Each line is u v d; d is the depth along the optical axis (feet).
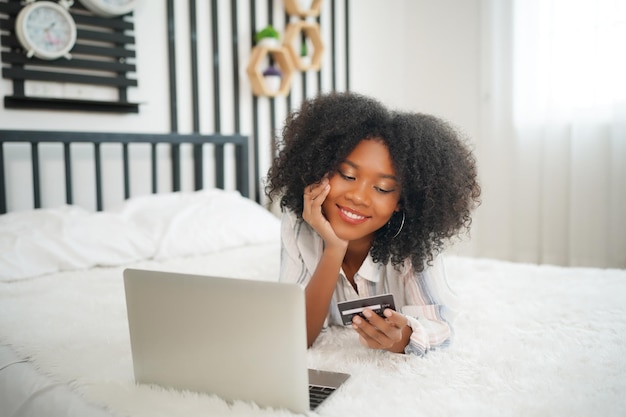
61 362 3.06
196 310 2.55
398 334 2.97
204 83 8.65
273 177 3.64
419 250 3.35
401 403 2.46
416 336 3.05
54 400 2.73
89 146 7.47
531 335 3.46
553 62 9.23
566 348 3.20
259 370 2.45
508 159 10.00
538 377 2.75
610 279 5.04
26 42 6.62
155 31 8.03
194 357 2.60
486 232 10.24
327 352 3.27
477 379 2.75
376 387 2.67
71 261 5.66
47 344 3.35
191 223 6.82
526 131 9.68
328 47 10.35
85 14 7.30
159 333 2.67
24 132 6.57
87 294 4.71
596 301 4.27
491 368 2.88
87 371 2.92
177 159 8.23
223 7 8.79
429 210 3.26
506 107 9.96
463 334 3.51
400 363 2.98
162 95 8.15
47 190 7.14
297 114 3.63
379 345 3.05
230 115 8.98
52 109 7.05
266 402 2.47
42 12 6.78
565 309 4.06
